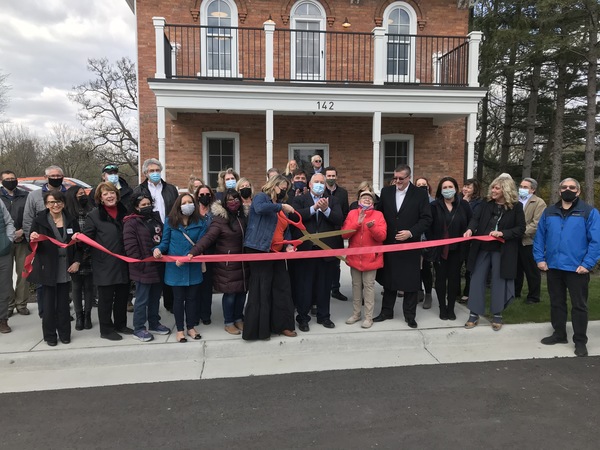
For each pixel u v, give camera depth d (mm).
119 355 4527
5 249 4984
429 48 12414
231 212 4852
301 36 11562
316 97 10352
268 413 3508
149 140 11656
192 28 11500
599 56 14406
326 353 4816
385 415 3465
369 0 12094
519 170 22031
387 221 5309
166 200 5656
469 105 10828
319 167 6902
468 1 12328
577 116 20312
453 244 5418
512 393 3830
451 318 5516
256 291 4738
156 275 4820
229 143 11977
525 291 6980
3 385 4074
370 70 12211
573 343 5047
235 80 10539
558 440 3104
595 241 4566
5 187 5906
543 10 13641
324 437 3162
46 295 4598
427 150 12641
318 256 4816
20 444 3113
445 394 3816
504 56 16594
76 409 3604
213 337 4898
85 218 5145
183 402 3701
